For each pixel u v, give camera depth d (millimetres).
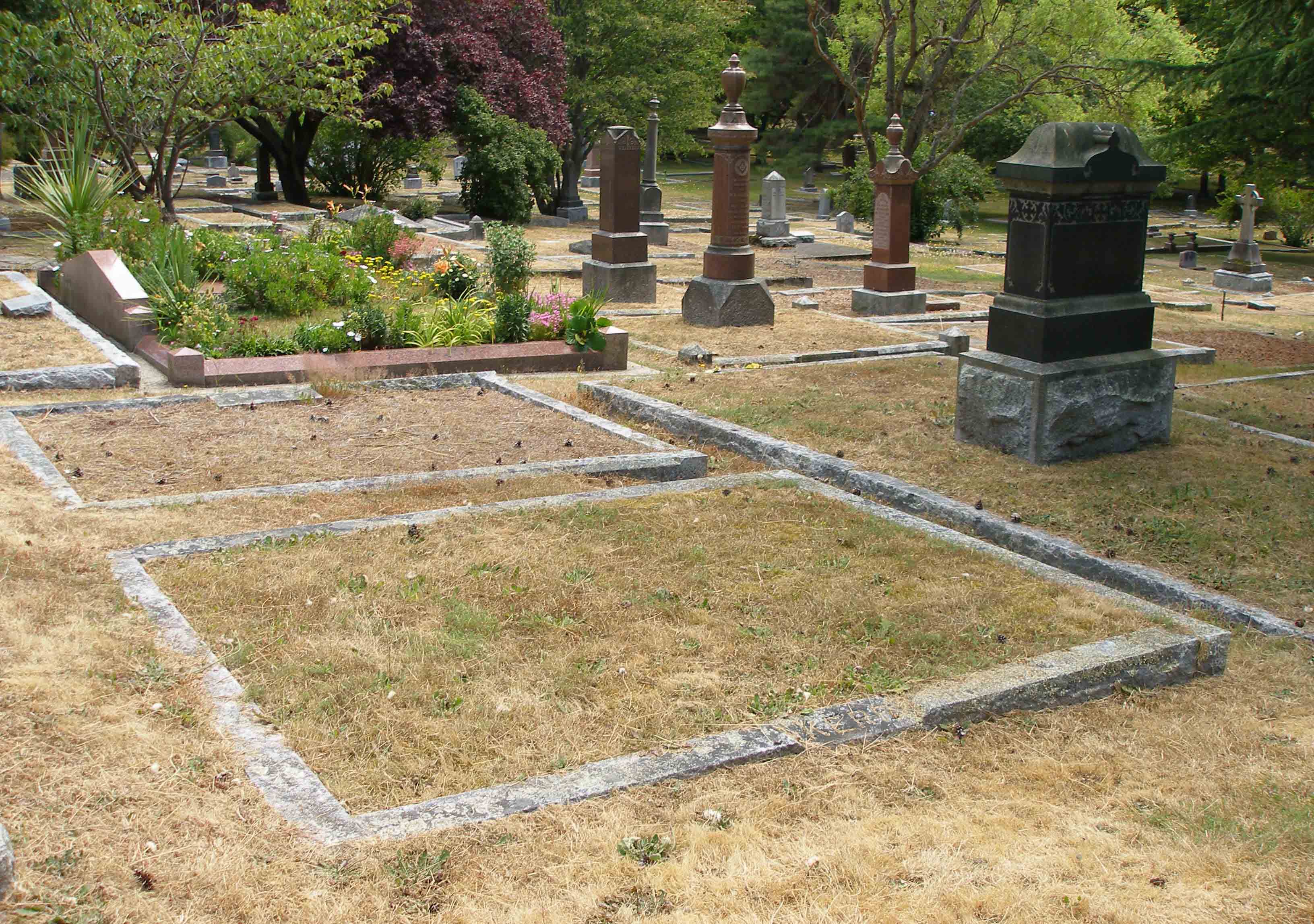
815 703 4762
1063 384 8500
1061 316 8500
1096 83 28719
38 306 11812
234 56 20297
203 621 5234
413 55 29016
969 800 4207
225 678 4695
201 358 10219
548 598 5652
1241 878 3791
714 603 5707
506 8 32125
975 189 33500
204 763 4094
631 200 17031
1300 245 37094
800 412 9938
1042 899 3592
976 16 32188
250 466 7895
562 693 4766
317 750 4266
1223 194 42562
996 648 5293
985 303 20141
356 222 18047
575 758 4293
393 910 3420
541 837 3789
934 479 8203
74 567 5699
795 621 5523
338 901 3428
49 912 3244
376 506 7055
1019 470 8391
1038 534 7059
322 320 12828
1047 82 31812
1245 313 22969
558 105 33312
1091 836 3988
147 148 21406
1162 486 8070
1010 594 5914
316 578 5730
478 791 4020
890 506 7797
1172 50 34375
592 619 5484
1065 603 5812
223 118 22156
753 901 3516
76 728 4195
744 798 4086
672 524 6797
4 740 4043
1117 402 8789
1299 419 10664
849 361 12688
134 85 19766
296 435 8727
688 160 67062
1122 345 8875
